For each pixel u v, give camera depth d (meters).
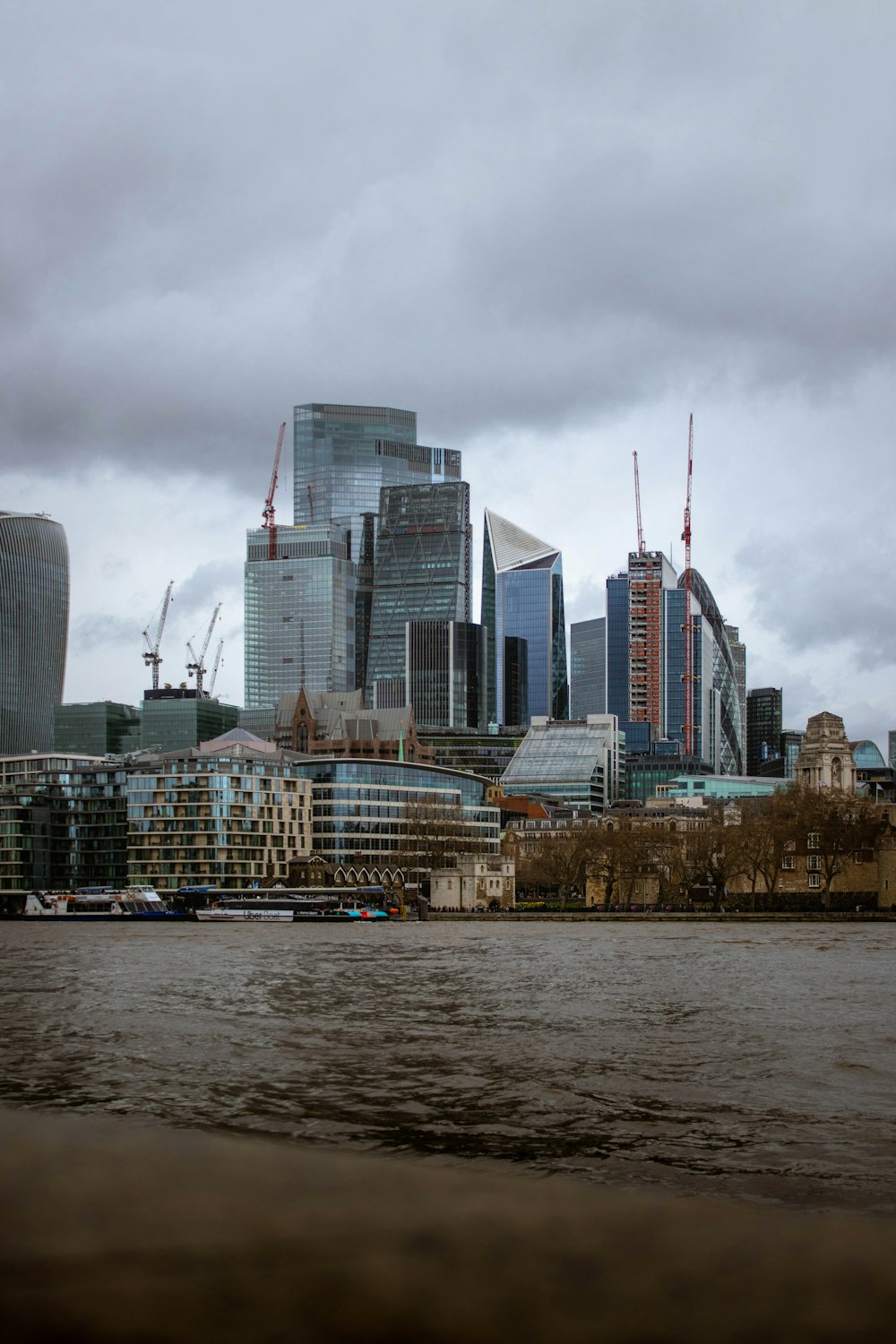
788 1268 12.82
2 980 148.50
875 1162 61.44
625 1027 106.44
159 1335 11.42
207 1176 15.37
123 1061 89.06
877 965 167.50
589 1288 12.36
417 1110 72.94
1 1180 15.09
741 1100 75.69
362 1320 11.77
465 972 158.25
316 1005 122.12
